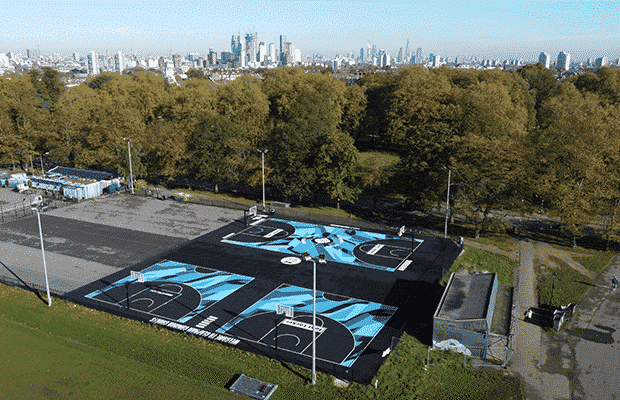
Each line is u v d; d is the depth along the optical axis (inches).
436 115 3228.3
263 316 1849.2
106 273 2278.5
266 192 3860.7
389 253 2559.1
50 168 4800.7
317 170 3208.7
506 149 2657.5
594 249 2642.7
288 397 1368.1
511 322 1711.4
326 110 4761.3
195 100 5157.5
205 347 1624.0
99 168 4694.9
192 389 1407.5
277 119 4867.1
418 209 3240.7
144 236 2824.8
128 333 1727.4
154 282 2172.7
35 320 1835.6
